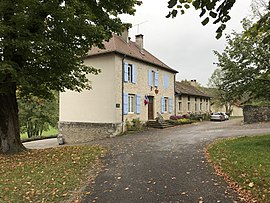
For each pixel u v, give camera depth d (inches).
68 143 862.5
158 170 294.7
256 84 422.6
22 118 1310.3
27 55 372.8
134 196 218.5
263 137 475.2
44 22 378.3
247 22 394.6
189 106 1322.6
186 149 418.0
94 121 812.0
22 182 267.9
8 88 398.3
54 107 1359.5
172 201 204.1
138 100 874.8
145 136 660.1
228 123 1048.8
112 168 315.0
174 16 163.6
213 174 269.7
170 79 1107.9
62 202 213.8
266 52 403.9
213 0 145.1
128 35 979.9
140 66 900.6
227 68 457.4
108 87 786.8
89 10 396.8
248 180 239.0
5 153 430.9
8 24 360.2
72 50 411.5
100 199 215.8
